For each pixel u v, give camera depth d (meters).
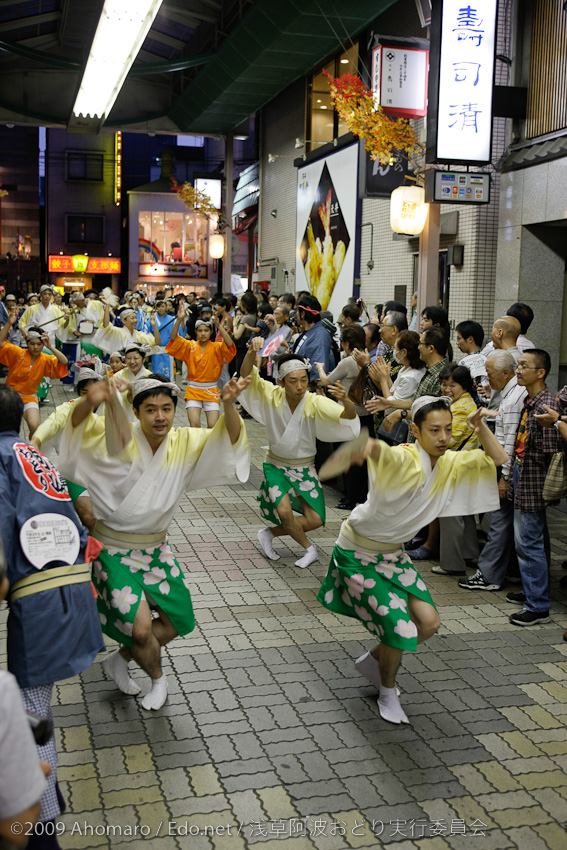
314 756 3.55
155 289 37.38
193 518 7.48
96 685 4.20
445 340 6.25
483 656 4.65
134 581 3.70
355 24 13.51
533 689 4.26
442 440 3.55
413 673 4.42
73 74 22.45
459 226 11.77
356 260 15.55
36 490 2.92
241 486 8.78
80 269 39.06
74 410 3.46
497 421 5.41
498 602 5.51
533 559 5.11
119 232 41.22
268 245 22.33
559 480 4.92
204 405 8.95
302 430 5.79
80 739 3.64
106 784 3.30
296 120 19.83
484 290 11.41
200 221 37.47
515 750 3.66
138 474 3.59
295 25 13.60
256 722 3.83
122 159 41.91
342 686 4.22
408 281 13.72
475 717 3.95
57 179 40.38
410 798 3.27
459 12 8.44
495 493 3.82
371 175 11.23
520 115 10.05
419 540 6.69
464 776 3.44
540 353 5.00
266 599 5.43
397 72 10.22
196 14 16.80
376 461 3.53
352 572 3.81
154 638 3.77
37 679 2.87
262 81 17.39
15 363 8.30
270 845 2.96
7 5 16.72
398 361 7.04
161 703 3.91
